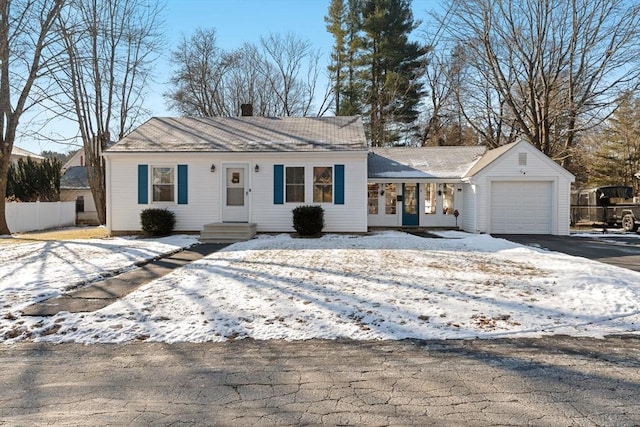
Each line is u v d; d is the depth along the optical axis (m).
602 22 21.67
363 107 32.41
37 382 3.47
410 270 8.09
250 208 15.50
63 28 17.88
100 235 16.28
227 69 35.25
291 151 15.16
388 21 31.39
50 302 5.86
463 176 17.64
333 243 12.76
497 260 9.40
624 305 5.63
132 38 22.66
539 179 16.14
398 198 18.52
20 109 16.98
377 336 4.57
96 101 23.50
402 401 3.12
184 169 15.55
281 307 5.54
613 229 19.67
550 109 23.81
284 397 3.20
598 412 2.93
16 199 22.16
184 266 8.68
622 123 32.59
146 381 3.49
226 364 3.85
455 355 4.06
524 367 3.77
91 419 2.86
